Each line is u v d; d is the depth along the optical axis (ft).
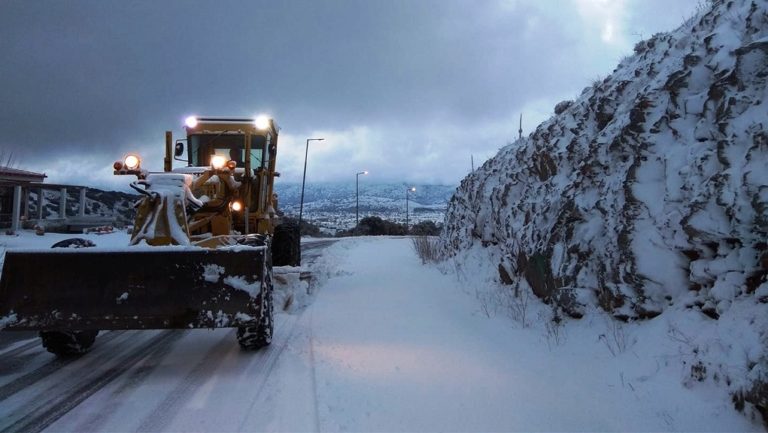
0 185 84.53
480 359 17.04
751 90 14.28
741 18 16.52
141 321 15.88
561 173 24.17
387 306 26.05
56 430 12.34
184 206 19.26
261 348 18.89
